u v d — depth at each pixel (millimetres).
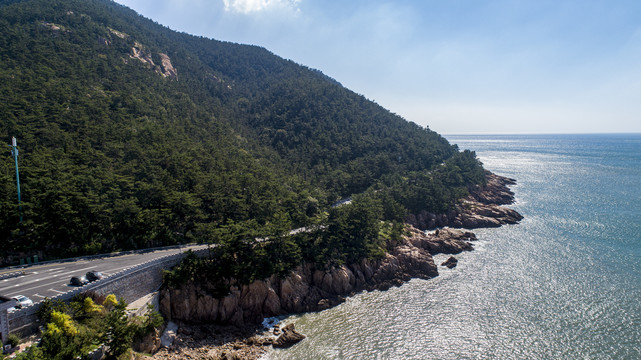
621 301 81938
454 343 68562
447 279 96125
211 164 116875
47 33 165750
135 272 66562
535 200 186375
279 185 117438
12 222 72875
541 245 120000
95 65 154625
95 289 58906
